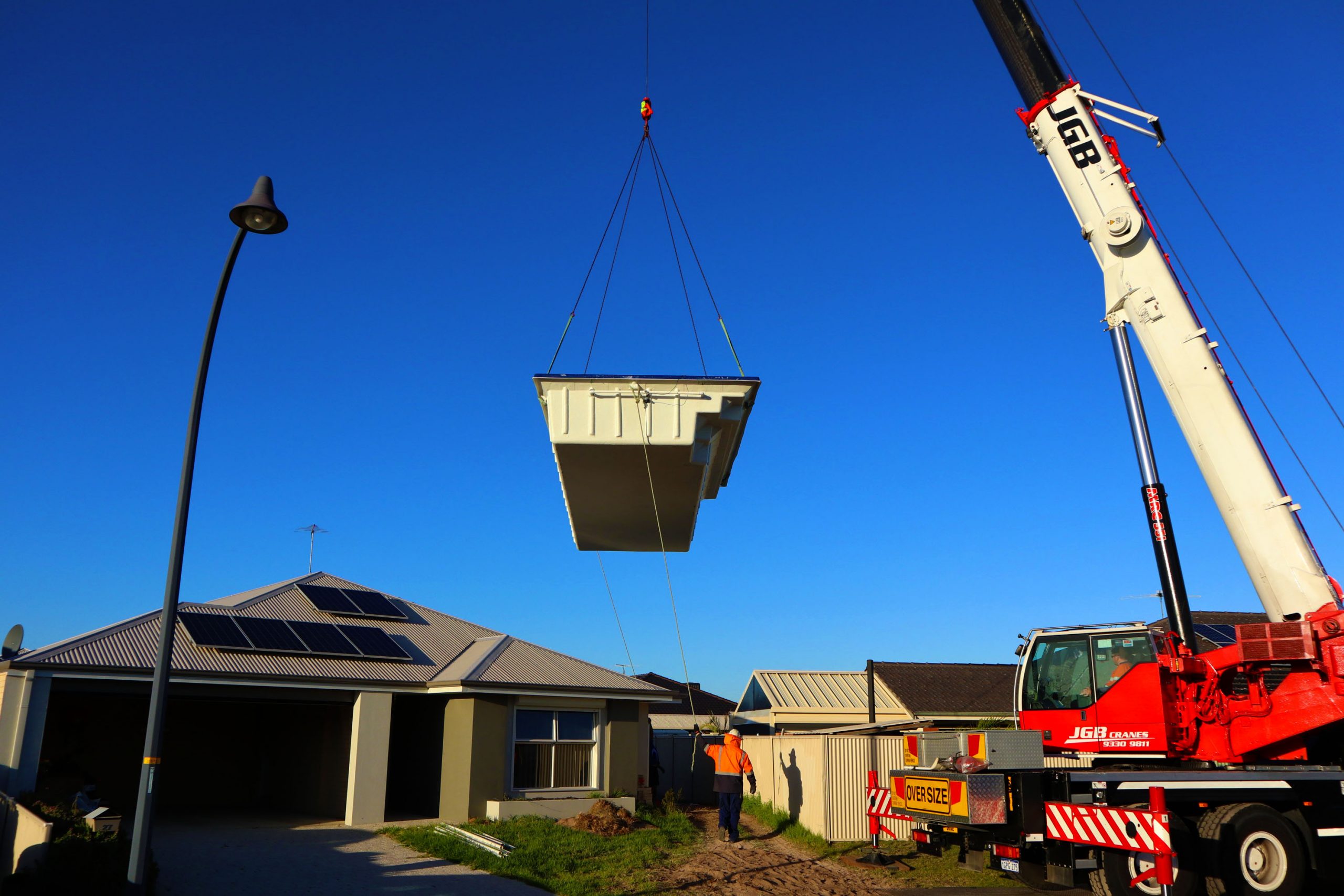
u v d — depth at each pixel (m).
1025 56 12.02
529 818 16.14
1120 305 11.30
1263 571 10.23
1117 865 9.52
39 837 9.78
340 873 11.81
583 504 11.75
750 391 9.75
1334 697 9.71
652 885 11.72
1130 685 10.76
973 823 9.90
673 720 40.41
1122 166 11.46
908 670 32.12
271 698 15.73
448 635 19.86
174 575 8.66
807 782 16.39
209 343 9.07
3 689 13.16
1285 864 9.73
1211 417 10.64
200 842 13.60
